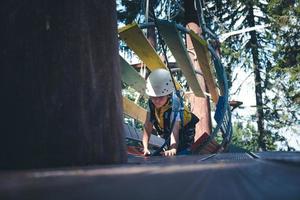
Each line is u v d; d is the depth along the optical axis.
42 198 1.13
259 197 1.10
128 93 19.45
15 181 1.31
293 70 26.52
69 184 1.26
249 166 1.61
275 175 1.36
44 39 2.49
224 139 9.69
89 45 2.67
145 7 8.11
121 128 2.83
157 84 6.40
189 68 8.89
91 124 2.58
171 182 1.28
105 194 1.15
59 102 2.47
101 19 2.78
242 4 27.33
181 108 6.36
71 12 2.61
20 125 2.39
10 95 2.41
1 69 2.43
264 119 29.42
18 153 2.37
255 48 29.06
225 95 8.43
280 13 26.66
